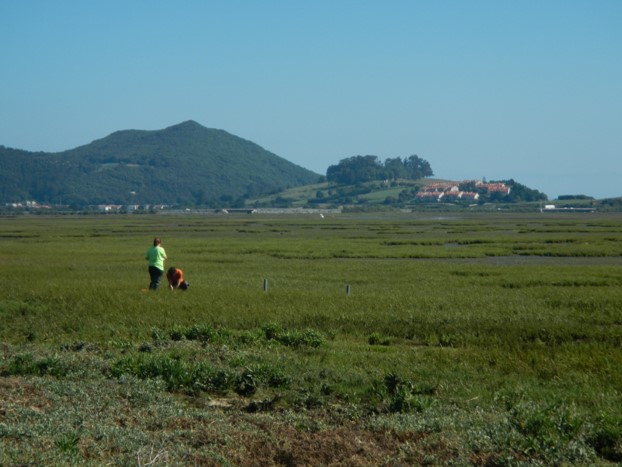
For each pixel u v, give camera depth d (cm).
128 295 4438
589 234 13138
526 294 4734
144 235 13462
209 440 1731
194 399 2230
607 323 3694
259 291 4756
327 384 2308
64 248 9662
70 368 2464
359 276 6044
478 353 2884
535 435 1775
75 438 1609
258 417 1964
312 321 3656
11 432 1630
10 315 3794
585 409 2072
